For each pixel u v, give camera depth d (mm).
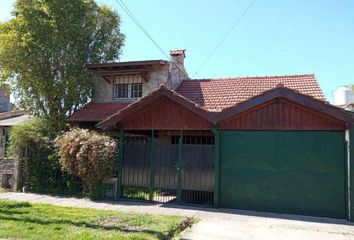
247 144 11406
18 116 28312
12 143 14453
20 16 17938
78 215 9211
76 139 12664
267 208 10977
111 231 7684
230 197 11414
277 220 9805
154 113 12719
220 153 11672
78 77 18719
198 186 11797
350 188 9969
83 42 19312
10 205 10258
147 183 12477
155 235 7480
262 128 11227
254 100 11180
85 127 17703
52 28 18094
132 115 12922
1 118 28141
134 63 17609
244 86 17156
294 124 10914
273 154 11094
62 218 8758
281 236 8156
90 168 12344
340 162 10414
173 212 10547
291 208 10727
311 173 10648
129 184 12719
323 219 10055
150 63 17391
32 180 13938
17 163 14094
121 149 12961
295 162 10828
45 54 18266
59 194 13344
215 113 11539
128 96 18672
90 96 19594
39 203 11258
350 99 20203
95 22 20000
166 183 12219
